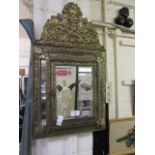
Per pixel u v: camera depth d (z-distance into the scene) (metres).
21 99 1.73
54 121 1.82
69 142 1.92
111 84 2.38
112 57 2.43
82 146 2.01
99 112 2.06
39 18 1.81
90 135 2.05
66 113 1.89
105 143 2.12
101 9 2.38
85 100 1.99
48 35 1.81
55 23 1.85
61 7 1.90
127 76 2.51
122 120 2.37
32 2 1.81
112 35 2.44
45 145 1.81
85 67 2.00
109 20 2.44
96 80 2.06
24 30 1.77
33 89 1.73
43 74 1.78
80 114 1.96
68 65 1.90
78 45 1.96
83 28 2.00
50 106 1.80
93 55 2.05
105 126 2.11
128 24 2.49
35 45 1.75
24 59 1.77
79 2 2.02
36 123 1.74
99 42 2.13
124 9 2.48
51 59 1.81
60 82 1.87
